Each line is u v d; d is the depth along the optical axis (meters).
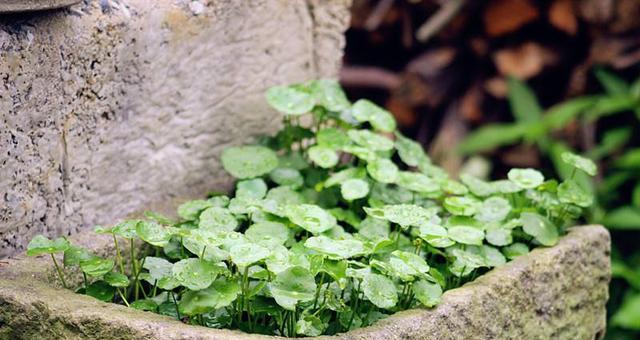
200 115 1.16
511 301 1.04
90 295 0.98
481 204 1.12
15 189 1.02
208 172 1.18
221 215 1.05
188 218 1.07
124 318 0.92
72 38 1.04
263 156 1.16
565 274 1.10
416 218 1.02
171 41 1.11
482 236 1.04
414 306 1.02
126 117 1.10
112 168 1.10
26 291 0.95
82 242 1.04
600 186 1.76
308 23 1.24
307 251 1.00
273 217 1.07
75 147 1.06
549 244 1.10
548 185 1.13
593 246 1.13
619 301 1.71
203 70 1.15
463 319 1.00
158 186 1.14
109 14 1.06
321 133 1.17
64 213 1.06
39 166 1.03
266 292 0.97
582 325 1.13
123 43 1.07
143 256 1.07
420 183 1.13
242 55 1.18
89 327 0.92
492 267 1.08
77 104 1.05
